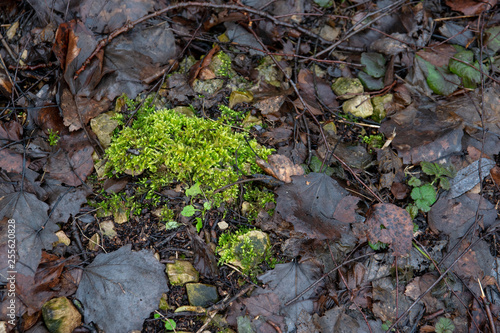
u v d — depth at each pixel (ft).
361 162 2.69
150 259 2.52
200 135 2.62
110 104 2.66
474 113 2.73
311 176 2.57
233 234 2.57
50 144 2.61
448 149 2.67
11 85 2.68
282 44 2.82
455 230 2.62
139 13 2.72
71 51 2.61
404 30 2.85
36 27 2.72
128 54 2.68
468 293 2.57
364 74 2.80
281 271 2.54
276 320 2.49
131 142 2.59
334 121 2.75
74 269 2.50
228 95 2.72
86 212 2.56
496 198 2.67
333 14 2.89
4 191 2.52
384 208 2.58
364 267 2.57
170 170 2.60
